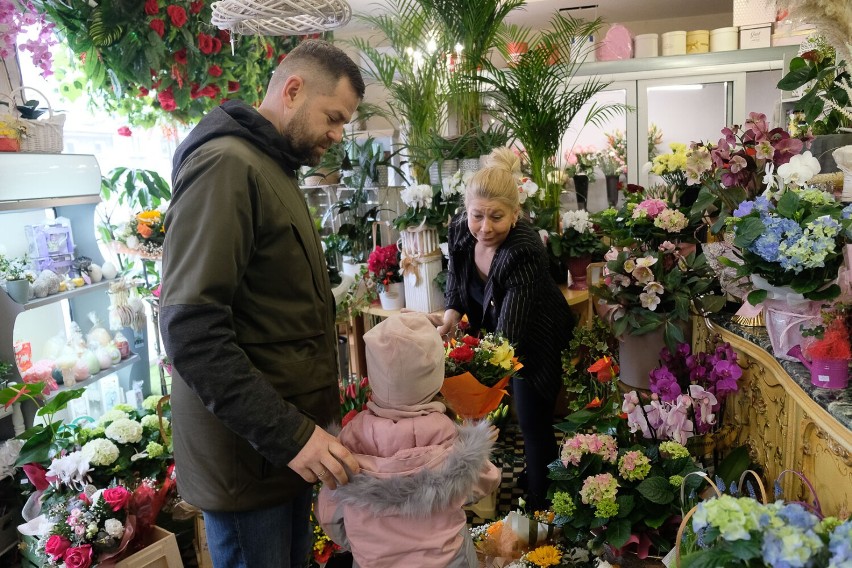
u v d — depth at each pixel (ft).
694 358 6.70
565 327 7.77
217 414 4.04
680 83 12.55
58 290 8.41
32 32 8.78
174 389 4.70
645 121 12.89
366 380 8.67
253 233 4.33
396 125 15.65
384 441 4.46
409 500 4.24
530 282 6.86
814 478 4.81
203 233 4.03
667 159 7.73
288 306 4.63
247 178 4.29
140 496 6.74
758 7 12.03
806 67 6.15
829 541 2.65
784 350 5.23
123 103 10.25
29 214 9.12
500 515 8.32
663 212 7.09
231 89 11.57
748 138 6.27
